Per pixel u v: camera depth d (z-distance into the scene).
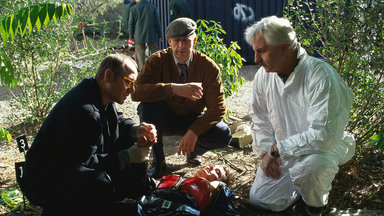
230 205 2.88
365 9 3.21
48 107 4.98
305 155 2.69
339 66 3.54
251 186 3.40
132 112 5.60
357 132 3.98
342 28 3.43
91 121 2.30
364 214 2.96
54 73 5.00
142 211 2.48
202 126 3.29
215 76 3.32
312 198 2.76
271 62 2.57
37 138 2.33
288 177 2.92
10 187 3.39
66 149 2.29
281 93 2.79
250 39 2.60
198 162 3.82
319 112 2.55
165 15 8.92
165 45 9.05
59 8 2.61
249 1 9.04
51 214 2.39
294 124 2.82
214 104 3.32
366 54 3.45
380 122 3.58
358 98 3.69
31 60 4.95
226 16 8.96
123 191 2.76
